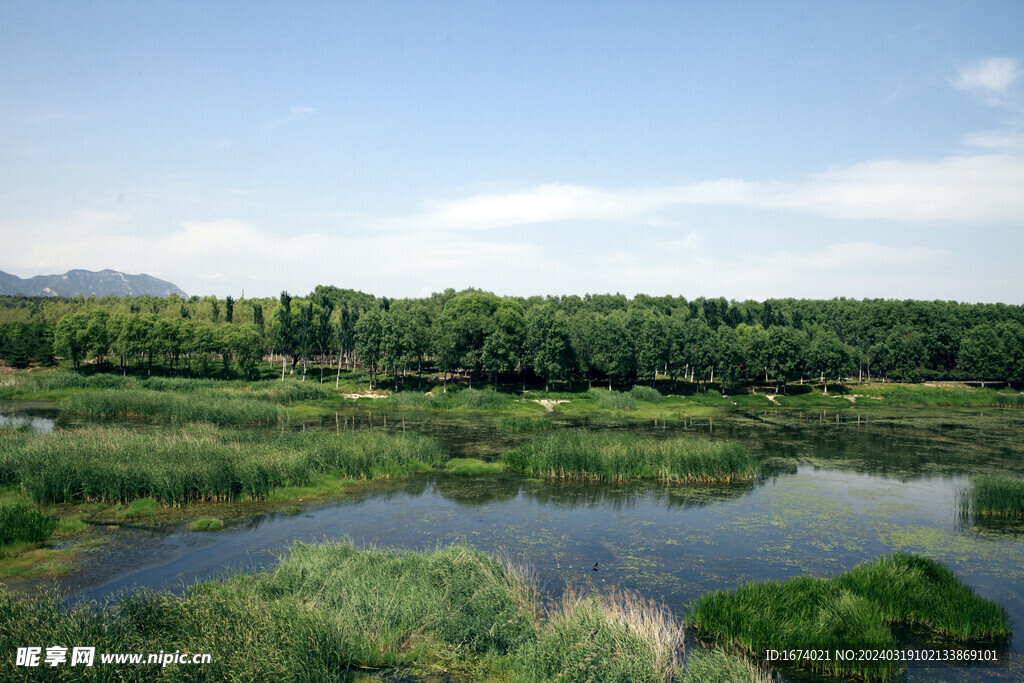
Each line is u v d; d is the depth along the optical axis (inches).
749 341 3848.4
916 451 2000.5
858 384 4308.6
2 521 987.3
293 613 625.0
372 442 1611.7
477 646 675.4
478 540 1080.2
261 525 1122.7
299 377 3789.4
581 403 3132.4
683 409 3115.2
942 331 4872.0
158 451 1339.8
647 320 3580.2
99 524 1096.8
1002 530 1181.7
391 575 805.2
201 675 525.0
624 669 577.0
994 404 3580.2
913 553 1051.3
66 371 3644.2
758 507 1322.6
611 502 1344.7
